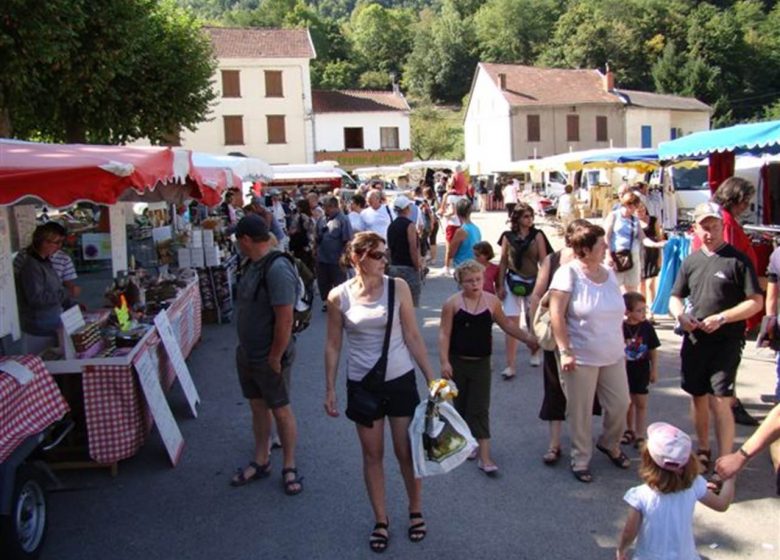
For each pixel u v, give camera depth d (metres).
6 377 3.81
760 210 11.28
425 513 4.33
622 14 72.00
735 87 66.12
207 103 20.75
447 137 63.78
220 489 4.80
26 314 6.00
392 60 94.06
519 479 4.79
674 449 2.91
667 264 9.35
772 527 4.04
